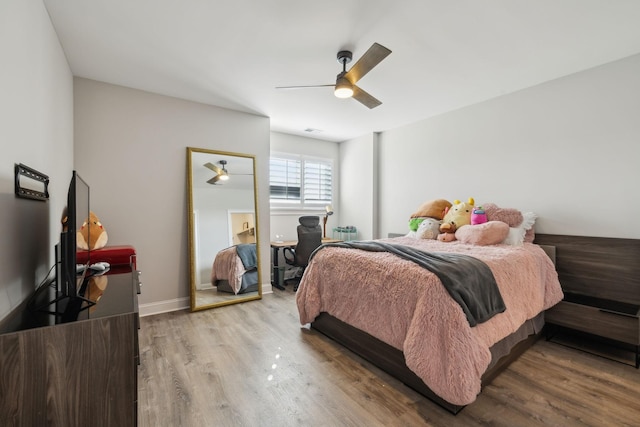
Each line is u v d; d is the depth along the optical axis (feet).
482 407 5.41
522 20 6.26
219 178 11.55
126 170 9.72
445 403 5.33
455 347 5.05
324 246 8.87
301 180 16.46
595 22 6.34
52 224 6.20
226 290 11.48
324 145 17.26
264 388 5.99
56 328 3.23
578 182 8.75
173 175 10.59
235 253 11.81
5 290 3.74
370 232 15.75
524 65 8.28
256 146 12.53
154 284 10.29
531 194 9.77
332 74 8.73
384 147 15.33
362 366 6.86
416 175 13.65
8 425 3.06
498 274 6.61
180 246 10.76
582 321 7.68
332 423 5.02
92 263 7.43
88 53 7.59
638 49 7.47
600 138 8.33
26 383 3.12
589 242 8.43
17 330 3.20
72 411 3.30
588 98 8.53
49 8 5.81
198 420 5.08
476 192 11.32
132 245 9.86
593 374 6.55
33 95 4.96
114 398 3.48
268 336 8.47
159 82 9.34
